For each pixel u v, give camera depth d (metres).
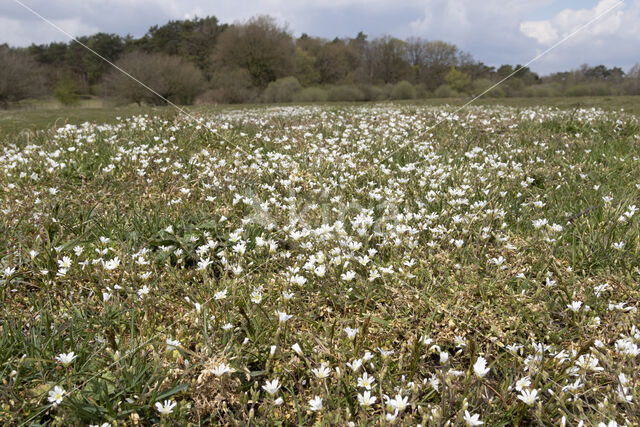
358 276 2.80
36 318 2.44
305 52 61.66
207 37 72.31
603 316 2.51
